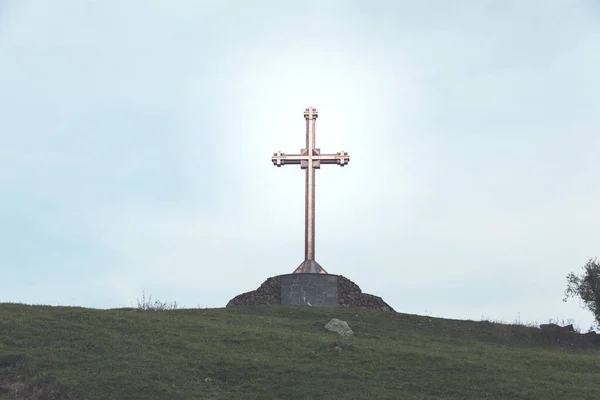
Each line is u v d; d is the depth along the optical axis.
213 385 29.97
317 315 46.53
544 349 42.41
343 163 54.09
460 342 41.34
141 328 36.75
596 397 29.48
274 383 30.16
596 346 44.16
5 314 37.44
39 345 33.00
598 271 49.59
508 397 29.30
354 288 53.16
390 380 30.81
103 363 31.00
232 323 41.06
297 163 54.50
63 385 28.78
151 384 29.30
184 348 33.84
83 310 40.03
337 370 31.66
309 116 55.09
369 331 42.56
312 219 53.59
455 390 29.83
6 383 29.30
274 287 52.84
